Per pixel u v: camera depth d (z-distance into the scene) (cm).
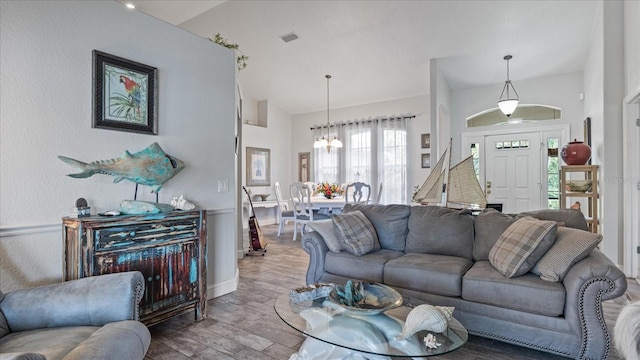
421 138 666
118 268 204
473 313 217
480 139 628
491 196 617
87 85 222
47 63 204
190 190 288
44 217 203
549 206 570
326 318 168
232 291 319
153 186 251
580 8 398
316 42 516
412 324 154
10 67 190
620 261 368
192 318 257
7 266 189
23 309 149
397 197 682
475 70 561
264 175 773
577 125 548
